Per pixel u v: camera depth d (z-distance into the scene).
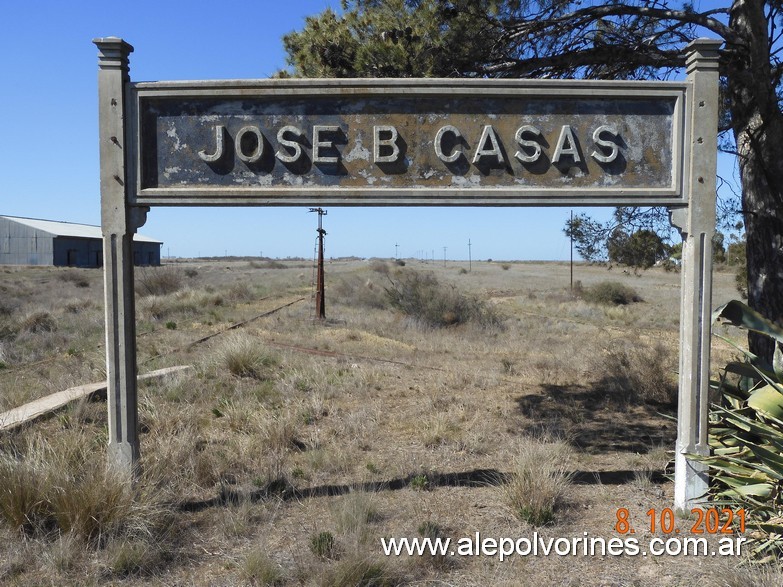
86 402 7.73
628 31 7.29
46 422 6.96
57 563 3.95
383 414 8.07
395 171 4.99
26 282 38.34
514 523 4.75
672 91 4.91
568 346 15.13
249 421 7.29
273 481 5.47
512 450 6.60
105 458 5.12
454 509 5.01
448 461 6.25
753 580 3.66
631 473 5.93
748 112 6.56
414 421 7.71
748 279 6.57
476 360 12.90
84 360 11.30
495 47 7.26
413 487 5.47
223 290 30.97
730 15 6.69
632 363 10.48
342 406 8.45
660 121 5.00
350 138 4.97
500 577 3.93
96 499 4.35
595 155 4.96
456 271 80.00
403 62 6.86
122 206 4.83
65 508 4.34
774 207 6.25
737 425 4.84
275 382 9.73
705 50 4.82
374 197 4.93
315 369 10.54
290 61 8.09
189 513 4.89
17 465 4.62
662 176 5.01
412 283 21.48
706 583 3.82
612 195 4.93
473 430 7.30
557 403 8.78
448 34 6.95
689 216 4.89
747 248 6.58
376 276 50.47
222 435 6.91
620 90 4.91
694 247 4.86
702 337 4.88
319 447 6.63
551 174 5.02
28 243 64.62
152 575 3.94
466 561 4.16
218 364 10.38
